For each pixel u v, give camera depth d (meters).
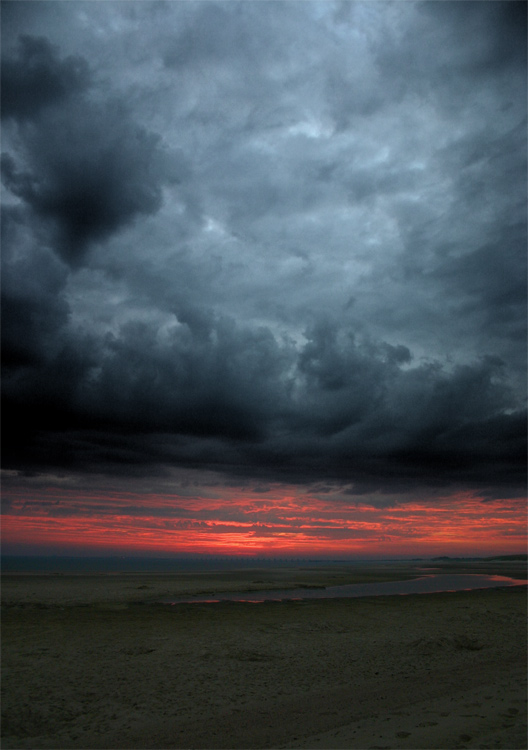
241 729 9.28
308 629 19.77
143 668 13.33
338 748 7.85
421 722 9.00
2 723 9.57
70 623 20.83
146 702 10.77
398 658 15.02
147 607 27.42
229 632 18.80
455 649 16.31
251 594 36.66
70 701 10.77
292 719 9.80
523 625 21.42
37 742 8.78
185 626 20.27
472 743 7.69
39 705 10.48
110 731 9.24
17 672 12.85
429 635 18.62
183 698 11.05
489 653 15.90
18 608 26.33
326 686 12.08
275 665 13.94
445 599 33.25
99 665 13.57
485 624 21.52
